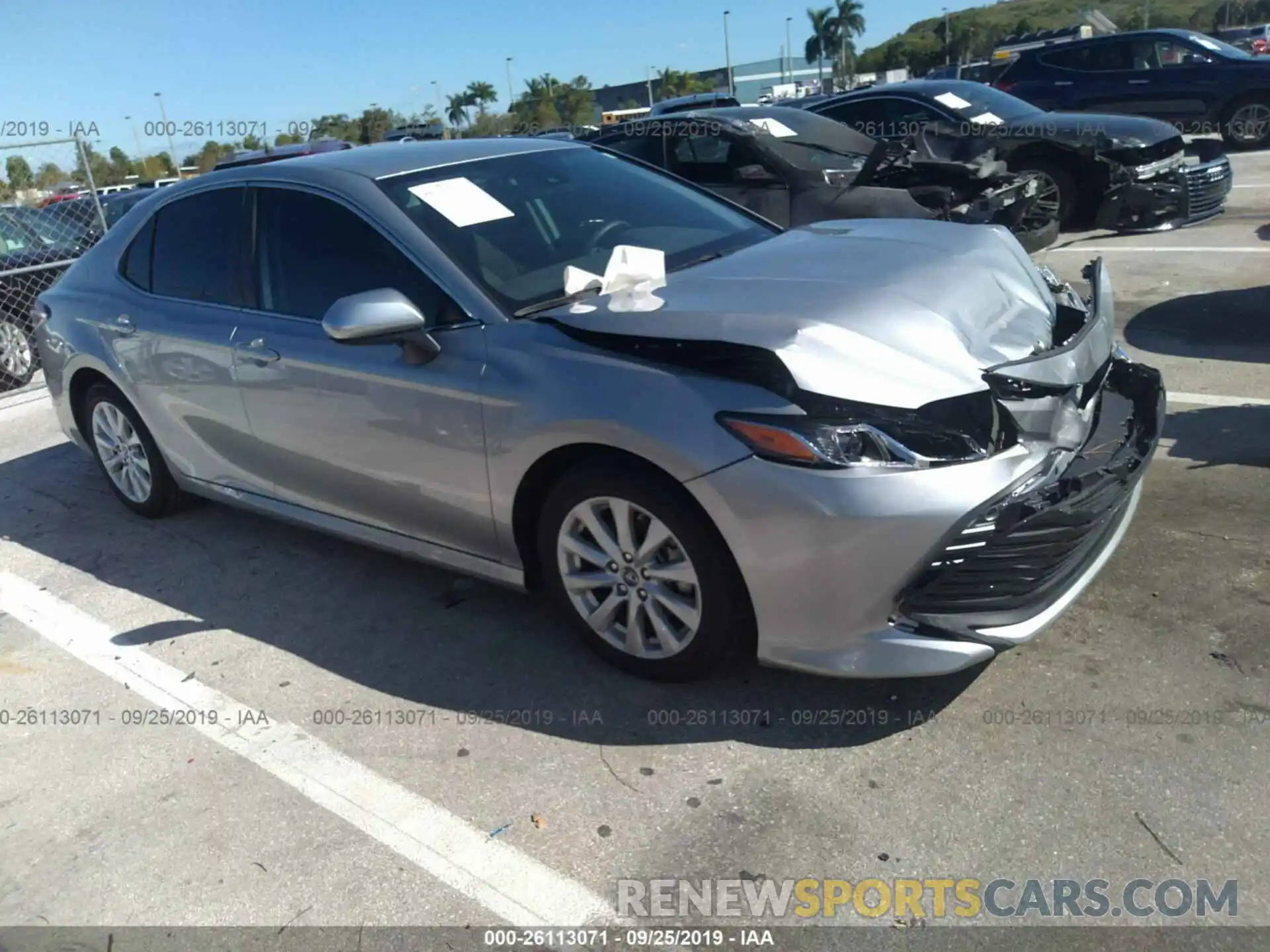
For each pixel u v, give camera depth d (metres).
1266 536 3.56
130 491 4.91
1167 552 3.52
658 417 2.71
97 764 3.08
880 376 2.64
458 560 3.43
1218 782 2.49
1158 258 7.99
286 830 2.70
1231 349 5.67
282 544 4.46
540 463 3.04
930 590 2.59
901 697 2.93
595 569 3.11
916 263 3.20
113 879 2.60
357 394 3.42
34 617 4.05
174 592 4.12
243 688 3.38
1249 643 2.99
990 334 2.92
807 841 2.46
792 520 2.57
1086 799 2.49
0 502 5.43
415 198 3.53
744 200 7.37
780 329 2.70
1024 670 2.99
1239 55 13.55
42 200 8.57
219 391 3.97
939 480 2.53
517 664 3.32
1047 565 2.67
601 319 2.95
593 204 3.80
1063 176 8.98
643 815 2.61
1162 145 8.77
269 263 3.82
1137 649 3.02
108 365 4.49
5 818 2.89
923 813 2.51
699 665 2.96
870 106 10.11
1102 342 3.10
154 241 4.41
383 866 2.54
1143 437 3.06
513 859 2.51
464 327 3.18
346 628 3.68
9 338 7.99
